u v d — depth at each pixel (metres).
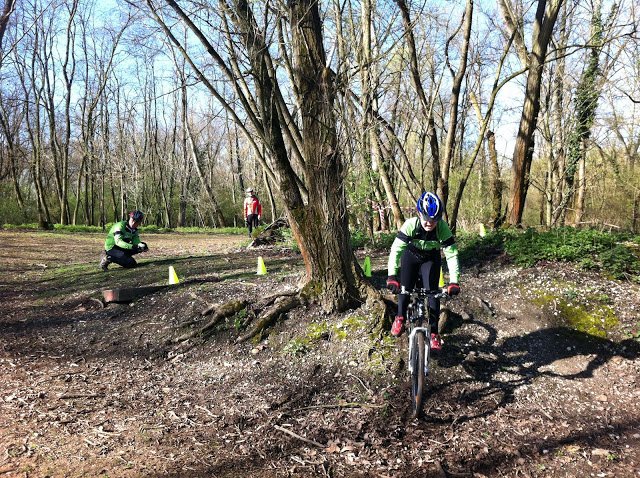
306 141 5.46
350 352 5.21
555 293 6.02
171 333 6.24
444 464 3.67
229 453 3.79
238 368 5.30
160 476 3.46
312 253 5.77
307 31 5.19
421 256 4.53
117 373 5.42
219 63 5.03
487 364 5.07
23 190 39.25
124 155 38.25
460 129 17.12
